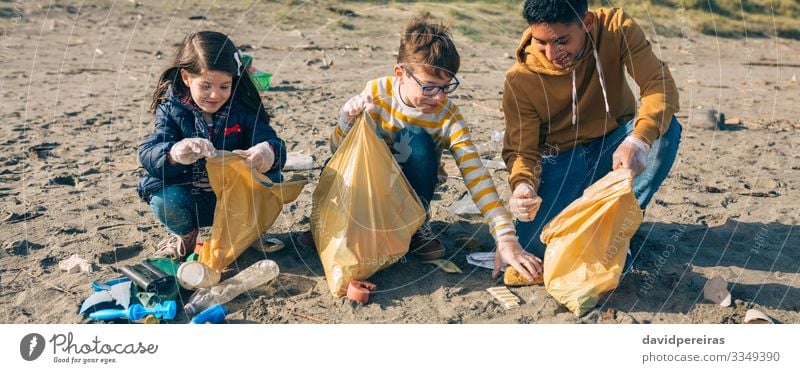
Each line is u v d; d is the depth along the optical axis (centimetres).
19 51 969
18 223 392
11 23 1118
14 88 767
